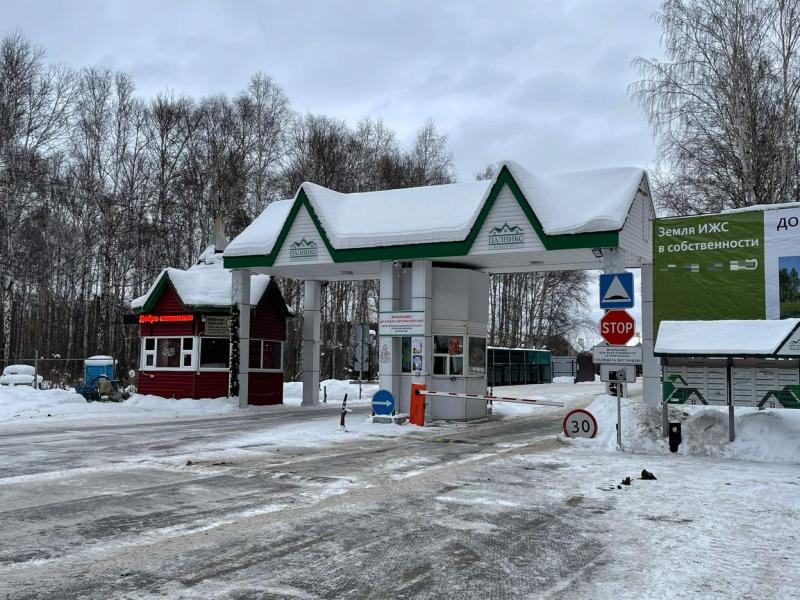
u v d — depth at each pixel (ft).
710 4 77.97
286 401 98.84
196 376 85.92
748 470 38.34
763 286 49.06
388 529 24.14
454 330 68.95
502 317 191.62
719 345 43.50
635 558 20.81
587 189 59.67
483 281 72.90
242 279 80.48
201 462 39.60
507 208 60.39
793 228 48.42
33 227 136.98
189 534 23.07
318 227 70.64
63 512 26.30
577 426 50.88
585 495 30.78
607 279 49.26
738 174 79.61
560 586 18.12
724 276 50.34
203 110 144.36
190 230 144.66
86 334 134.10
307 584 18.10
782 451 42.42
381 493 30.73
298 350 155.43
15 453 43.16
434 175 163.53
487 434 57.31
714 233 50.93
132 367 152.05
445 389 69.15
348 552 21.17
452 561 20.40
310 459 41.29
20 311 166.91
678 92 79.56
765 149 77.51
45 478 33.86
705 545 22.35
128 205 132.57
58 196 136.05
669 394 45.73
